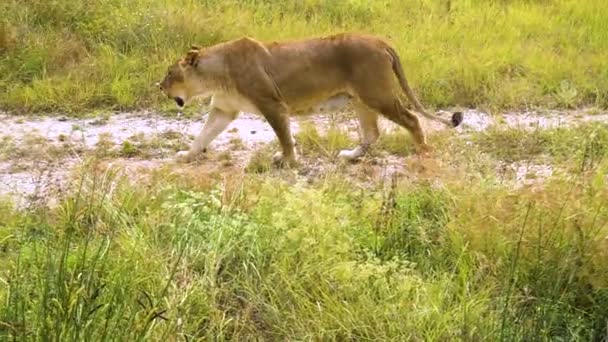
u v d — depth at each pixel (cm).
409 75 1705
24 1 1888
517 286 844
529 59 1850
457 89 1709
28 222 958
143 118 1584
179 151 1375
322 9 2130
